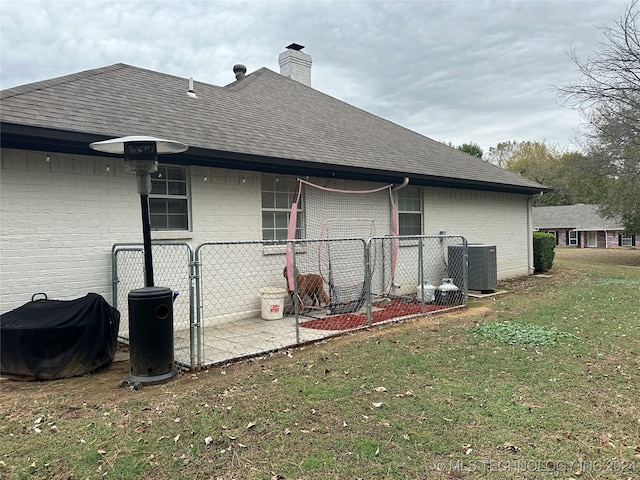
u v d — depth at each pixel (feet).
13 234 17.13
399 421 11.25
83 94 21.50
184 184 22.52
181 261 22.07
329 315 25.13
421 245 25.41
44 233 17.90
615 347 17.60
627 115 57.88
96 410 12.23
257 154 22.58
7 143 16.88
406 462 9.34
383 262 30.14
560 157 164.04
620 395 12.77
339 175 28.48
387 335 20.38
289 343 18.92
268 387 13.74
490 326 21.56
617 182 71.05
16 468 9.21
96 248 19.33
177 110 24.54
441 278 35.91
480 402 12.39
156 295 14.43
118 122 19.71
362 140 34.65
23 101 18.11
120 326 19.71
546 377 14.33
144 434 10.69
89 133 17.38
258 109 31.68
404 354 17.16
